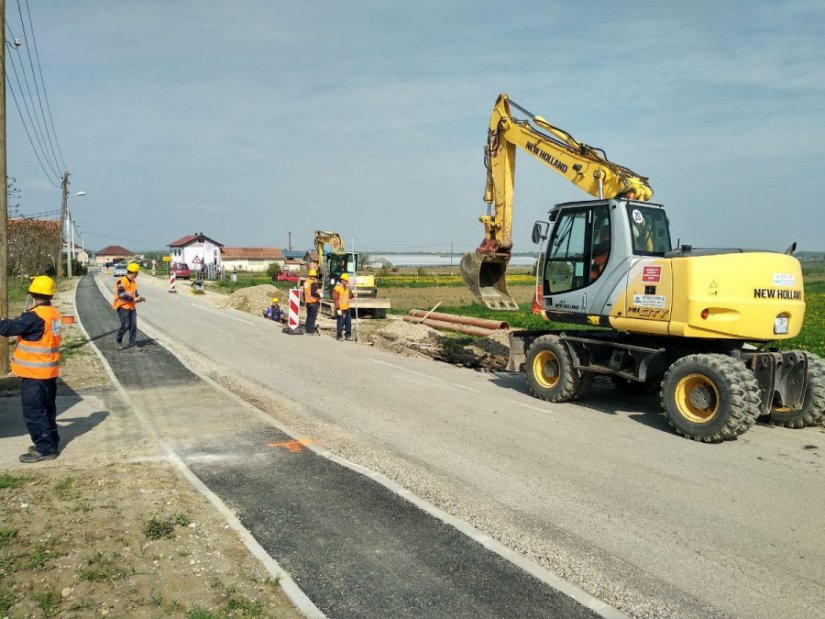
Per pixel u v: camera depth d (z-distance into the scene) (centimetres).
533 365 1045
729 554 479
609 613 395
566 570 451
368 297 2434
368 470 648
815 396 846
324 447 734
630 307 898
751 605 410
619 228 920
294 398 997
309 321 1895
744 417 760
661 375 998
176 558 442
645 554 477
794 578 445
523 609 397
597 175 1014
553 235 1050
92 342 1577
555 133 1117
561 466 680
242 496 573
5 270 1087
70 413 865
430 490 601
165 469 634
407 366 1344
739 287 811
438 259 13162
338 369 1276
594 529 520
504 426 848
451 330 1827
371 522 521
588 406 991
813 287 5916
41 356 645
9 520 493
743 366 787
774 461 713
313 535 495
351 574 435
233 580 416
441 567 447
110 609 376
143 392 1009
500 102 1232
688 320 815
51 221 5700
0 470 619
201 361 1323
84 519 500
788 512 561
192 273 6203
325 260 2509
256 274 8312
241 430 791
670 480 642
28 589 394
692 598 417
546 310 1049
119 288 1462
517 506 566
